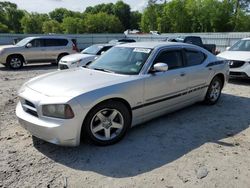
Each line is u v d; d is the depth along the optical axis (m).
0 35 25.14
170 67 4.84
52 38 14.83
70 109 3.46
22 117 3.78
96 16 90.81
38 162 3.53
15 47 13.58
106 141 3.97
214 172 3.31
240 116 5.44
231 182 3.10
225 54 9.18
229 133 4.54
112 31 92.25
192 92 5.38
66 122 3.45
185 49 5.29
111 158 3.65
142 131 4.57
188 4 65.88
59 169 3.37
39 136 3.66
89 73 4.42
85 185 3.05
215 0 61.94
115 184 3.07
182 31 67.62
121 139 4.16
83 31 89.88
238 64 8.50
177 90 4.94
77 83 3.91
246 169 3.38
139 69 4.39
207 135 4.45
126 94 4.01
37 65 15.37
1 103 6.39
